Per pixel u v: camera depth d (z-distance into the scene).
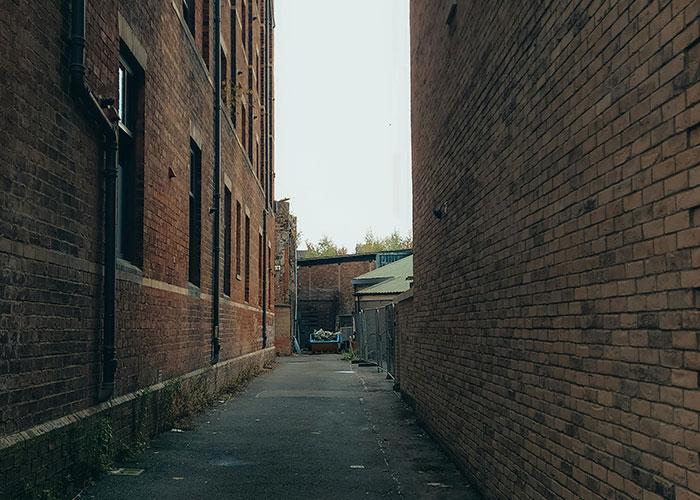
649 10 2.81
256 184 21.00
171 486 5.65
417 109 9.86
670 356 2.64
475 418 5.99
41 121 4.88
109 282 6.17
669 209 2.65
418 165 9.77
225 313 14.02
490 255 5.52
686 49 2.53
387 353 17.83
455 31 7.03
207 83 12.26
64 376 5.25
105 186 6.26
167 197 8.85
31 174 4.70
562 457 3.83
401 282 33.16
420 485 5.94
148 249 7.89
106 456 5.96
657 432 2.74
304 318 44.62
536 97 4.33
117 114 6.36
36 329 4.75
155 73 8.24
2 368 4.23
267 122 24.75
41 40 4.89
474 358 6.10
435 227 8.30
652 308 2.79
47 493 4.65
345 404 11.70
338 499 5.39
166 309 8.74
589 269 3.45
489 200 5.57
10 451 4.18
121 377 6.78
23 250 4.55
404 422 9.59
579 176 3.58
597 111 3.35
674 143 2.61
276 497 5.40
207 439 7.98
